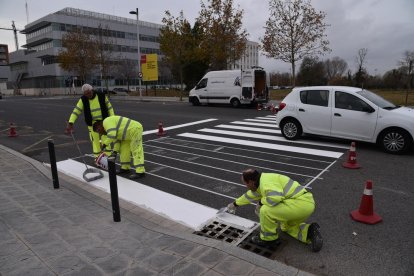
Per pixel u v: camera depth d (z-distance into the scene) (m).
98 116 7.43
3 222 4.45
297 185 3.83
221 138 10.47
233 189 5.83
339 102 8.91
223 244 3.71
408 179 6.13
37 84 76.00
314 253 3.70
